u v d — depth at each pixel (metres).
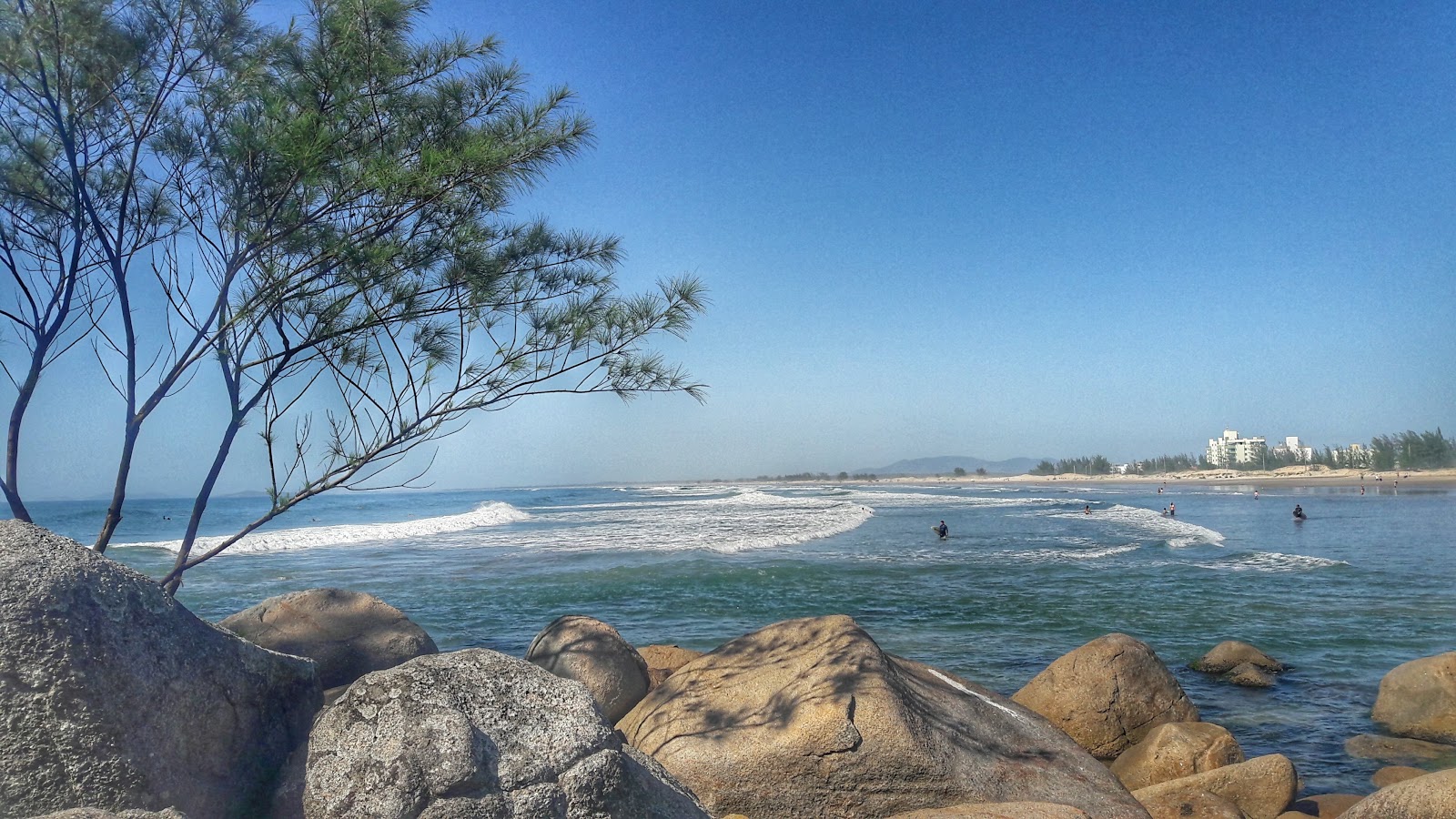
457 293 7.06
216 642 3.96
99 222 6.32
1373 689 12.10
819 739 6.11
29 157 6.17
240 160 6.46
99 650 3.42
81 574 3.53
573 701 3.57
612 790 3.39
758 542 32.75
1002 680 12.41
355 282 6.58
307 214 6.65
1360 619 17.06
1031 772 6.38
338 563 26.69
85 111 6.37
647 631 16.20
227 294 6.58
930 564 26.27
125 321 6.38
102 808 3.18
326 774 3.12
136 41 6.29
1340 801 7.78
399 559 28.03
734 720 6.55
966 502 74.88
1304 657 13.99
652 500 94.62
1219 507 66.25
